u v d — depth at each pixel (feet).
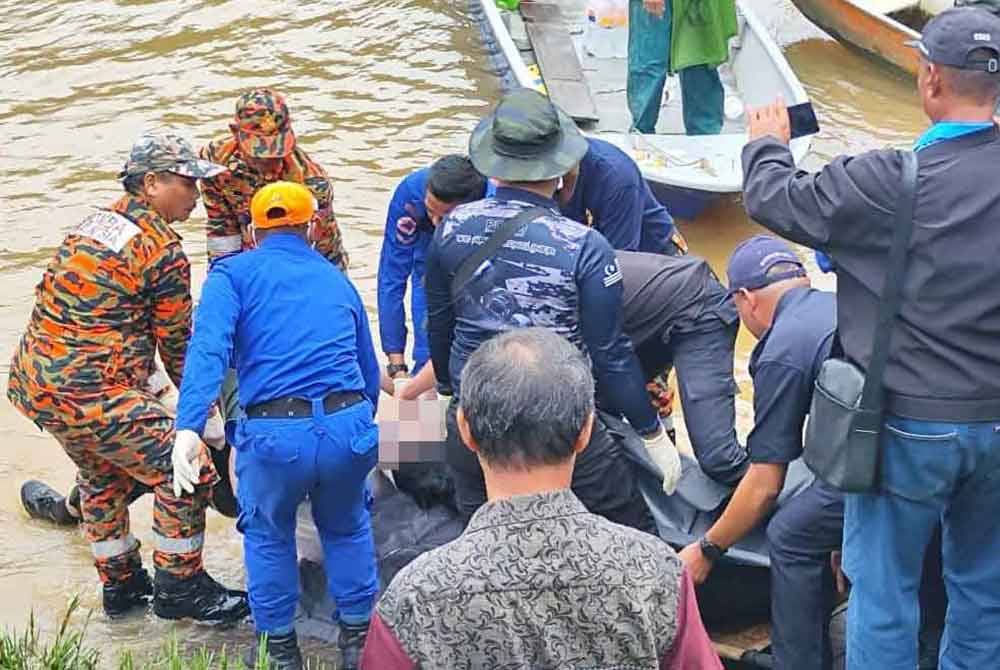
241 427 15.66
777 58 34.06
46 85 37.83
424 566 8.56
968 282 11.94
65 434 17.19
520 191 14.90
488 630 8.39
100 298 17.02
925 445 12.28
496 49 38.17
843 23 38.40
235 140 20.85
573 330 14.85
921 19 40.09
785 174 12.74
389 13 42.42
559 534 8.50
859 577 13.37
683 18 30.83
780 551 15.14
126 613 18.44
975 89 12.10
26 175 32.86
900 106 37.01
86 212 31.17
